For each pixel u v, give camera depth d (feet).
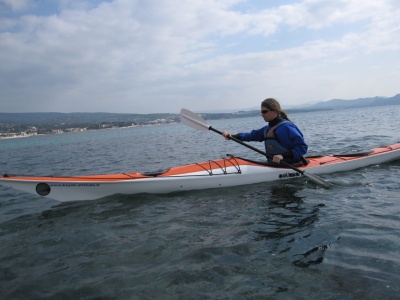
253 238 11.93
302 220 13.43
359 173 21.24
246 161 20.67
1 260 11.56
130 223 14.47
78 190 17.93
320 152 34.35
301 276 9.17
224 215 14.75
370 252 10.22
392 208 14.19
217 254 10.83
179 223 14.11
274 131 19.49
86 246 12.32
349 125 85.71
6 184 17.43
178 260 10.61
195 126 22.21
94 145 86.58
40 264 11.09
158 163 36.29
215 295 8.57
